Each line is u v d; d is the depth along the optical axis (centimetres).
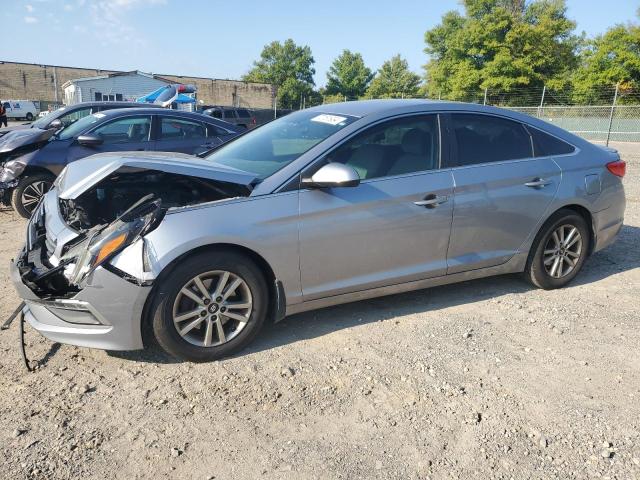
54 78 5709
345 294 367
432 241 389
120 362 331
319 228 345
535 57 4222
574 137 469
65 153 725
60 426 267
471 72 4322
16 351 342
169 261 304
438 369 327
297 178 346
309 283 351
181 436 262
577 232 458
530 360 340
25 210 718
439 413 283
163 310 310
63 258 317
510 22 4247
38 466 239
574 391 306
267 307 345
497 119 432
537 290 463
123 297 299
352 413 282
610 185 473
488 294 451
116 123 762
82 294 297
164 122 792
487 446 258
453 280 412
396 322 393
